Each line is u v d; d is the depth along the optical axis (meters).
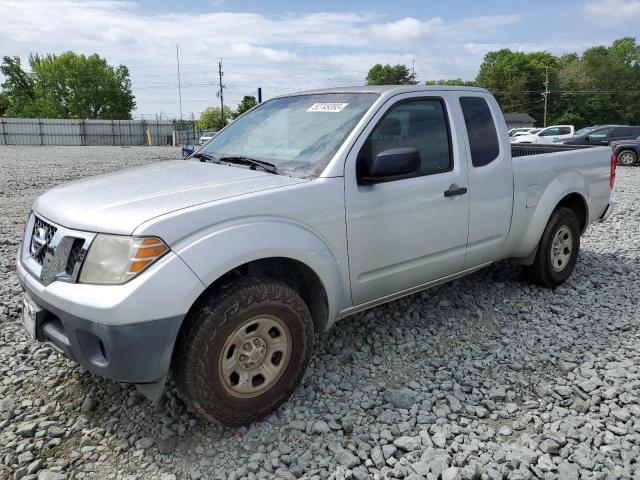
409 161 3.09
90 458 2.61
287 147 3.47
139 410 2.98
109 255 2.46
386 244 3.38
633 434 2.77
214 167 3.47
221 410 2.67
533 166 4.45
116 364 2.42
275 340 2.84
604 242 6.75
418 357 3.63
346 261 3.20
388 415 2.91
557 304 4.57
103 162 21.78
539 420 2.90
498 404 3.07
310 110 3.71
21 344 3.77
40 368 3.45
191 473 2.50
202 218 2.58
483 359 3.60
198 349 2.54
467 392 3.21
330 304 3.12
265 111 4.05
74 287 2.48
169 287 2.42
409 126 3.57
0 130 46.78
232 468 2.54
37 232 2.96
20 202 10.03
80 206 2.76
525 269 4.87
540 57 97.88
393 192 3.36
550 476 2.45
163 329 2.43
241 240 2.64
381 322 4.17
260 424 2.86
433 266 3.77
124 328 2.37
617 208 9.32
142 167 3.78
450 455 2.61
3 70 76.62
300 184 2.98
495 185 4.06
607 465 2.53
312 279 3.07
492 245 4.21
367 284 3.37
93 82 75.81
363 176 3.24
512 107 83.12
